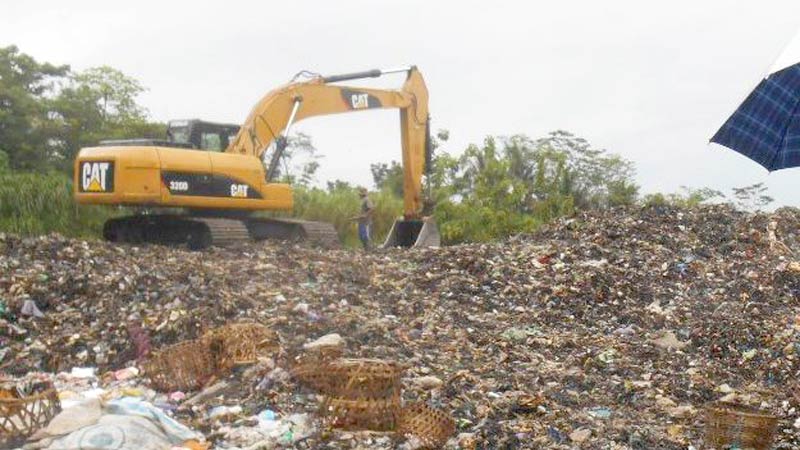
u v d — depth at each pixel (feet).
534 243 57.47
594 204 111.34
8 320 33.78
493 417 26.53
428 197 71.56
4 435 20.26
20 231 73.15
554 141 117.50
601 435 25.75
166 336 32.07
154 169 53.72
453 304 43.45
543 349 36.88
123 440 20.16
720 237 57.06
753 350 36.83
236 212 59.67
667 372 34.37
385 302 42.04
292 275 44.73
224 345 27.73
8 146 95.96
